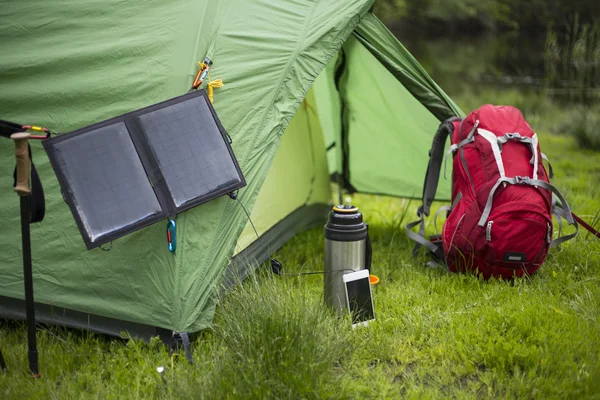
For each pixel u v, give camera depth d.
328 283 3.28
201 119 3.05
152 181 2.90
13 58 3.22
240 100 3.24
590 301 3.35
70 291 3.08
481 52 20.22
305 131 5.02
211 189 2.98
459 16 27.23
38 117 3.18
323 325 2.87
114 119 2.94
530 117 9.87
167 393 2.59
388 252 4.38
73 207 2.77
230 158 3.05
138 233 2.99
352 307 3.21
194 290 2.96
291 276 3.96
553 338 2.95
